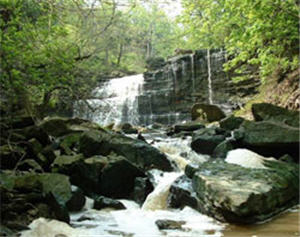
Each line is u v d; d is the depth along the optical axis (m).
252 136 7.95
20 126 7.15
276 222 5.00
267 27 9.38
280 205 5.52
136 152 7.49
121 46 23.69
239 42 10.71
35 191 5.07
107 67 15.80
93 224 4.89
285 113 8.56
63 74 8.03
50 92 8.80
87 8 6.53
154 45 40.22
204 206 5.41
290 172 6.47
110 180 6.44
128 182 6.60
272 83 13.77
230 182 5.46
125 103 21.92
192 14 16.42
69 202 5.29
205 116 13.55
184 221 5.08
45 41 7.37
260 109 8.87
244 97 17.12
